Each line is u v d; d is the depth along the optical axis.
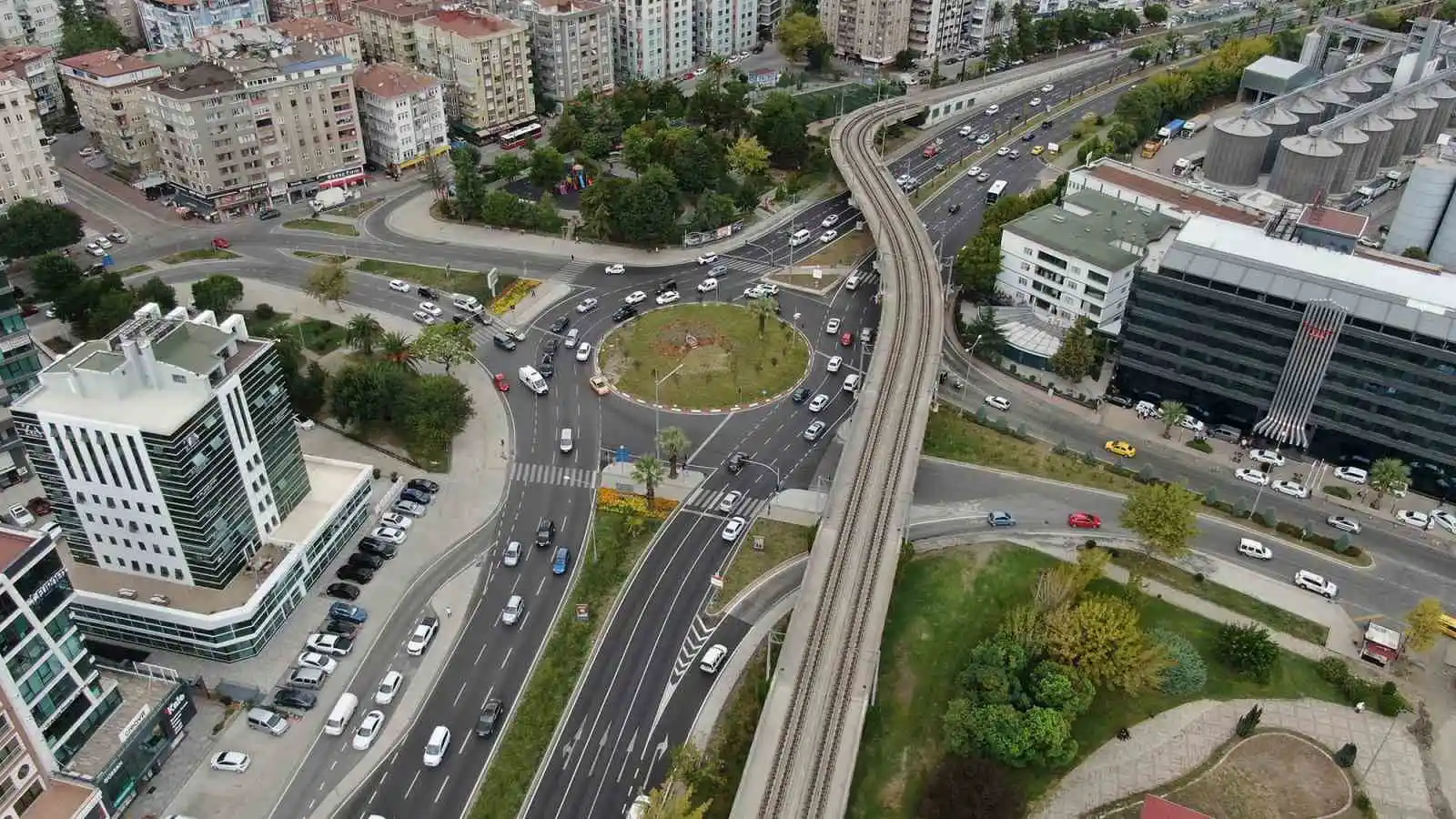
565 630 159.88
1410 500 188.50
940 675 153.00
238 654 151.00
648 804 127.50
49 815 120.81
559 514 183.00
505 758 140.38
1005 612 163.88
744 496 187.62
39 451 143.62
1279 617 164.75
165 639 151.25
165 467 138.75
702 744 142.75
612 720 146.12
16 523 174.38
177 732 139.88
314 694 146.88
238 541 155.25
